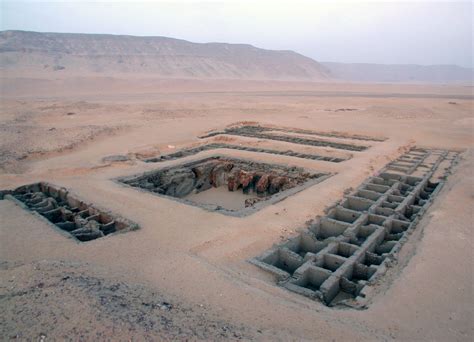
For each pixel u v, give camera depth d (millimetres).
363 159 19781
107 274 8609
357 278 9797
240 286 8352
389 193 14547
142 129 28328
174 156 21734
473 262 9562
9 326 6152
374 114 36594
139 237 11078
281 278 9047
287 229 11711
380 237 11430
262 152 22078
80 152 21750
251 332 6512
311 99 52750
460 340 6777
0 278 7820
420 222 12164
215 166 20703
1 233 11305
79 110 36719
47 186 15875
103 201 13992
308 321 7070
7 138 23188
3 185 15695
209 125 30422
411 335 6891
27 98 48719
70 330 6082
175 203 13875
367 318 7379
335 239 10969
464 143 24141
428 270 9188
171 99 51312
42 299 6914
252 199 16875
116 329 6113
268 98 54250
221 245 10633
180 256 9836
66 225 12594
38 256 9867
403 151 22391
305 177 17859
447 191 15008
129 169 18266
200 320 6758
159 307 7023
